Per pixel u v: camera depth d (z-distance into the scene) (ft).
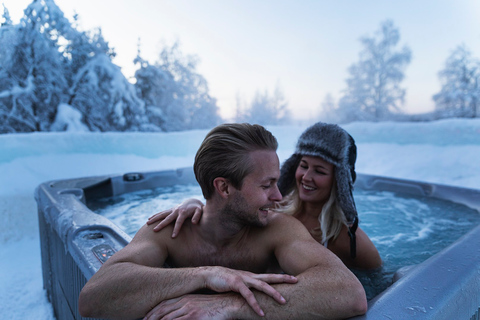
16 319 4.81
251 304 1.79
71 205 4.79
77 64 30.12
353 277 2.01
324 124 3.97
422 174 18.89
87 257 2.94
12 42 23.34
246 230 2.66
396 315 1.81
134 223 6.34
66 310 3.99
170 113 49.75
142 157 16.85
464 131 20.20
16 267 6.68
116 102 32.78
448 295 2.05
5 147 12.35
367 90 56.03
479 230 3.52
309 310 1.79
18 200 9.78
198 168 2.40
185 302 1.88
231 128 2.29
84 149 14.90
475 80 45.24
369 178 9.27
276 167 2.33
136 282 1.98
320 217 4.11
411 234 5.68
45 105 25.66
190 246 2.64
